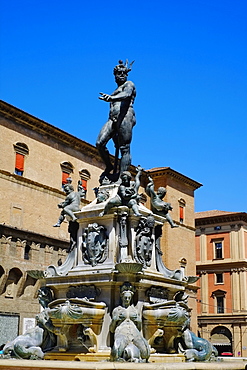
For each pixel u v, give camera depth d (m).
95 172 50.41
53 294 11.03
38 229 42.09
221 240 74.75
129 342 9.10
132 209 10.62
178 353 10.50
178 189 60.03
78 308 9.54
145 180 57.31
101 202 11.26
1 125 40.47
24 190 41.44
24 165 42.25
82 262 10.98
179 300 11.34
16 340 10.19
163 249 56.28
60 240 42.59
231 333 70.38
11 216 39.78
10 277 38.19
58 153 46.03
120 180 11.76
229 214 73.88
